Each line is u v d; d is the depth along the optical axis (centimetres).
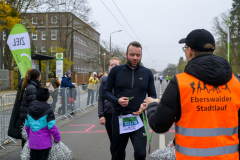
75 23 3080
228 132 148
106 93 282
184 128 149
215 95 148
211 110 147
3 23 1591
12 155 423
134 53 269
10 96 504
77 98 952
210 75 145
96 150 451
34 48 2970
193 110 147
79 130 633
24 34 635
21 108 371
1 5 1460
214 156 144
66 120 791
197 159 145
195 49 157
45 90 327
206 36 153
